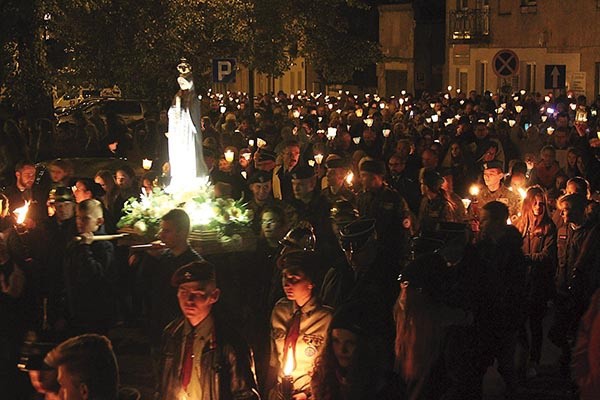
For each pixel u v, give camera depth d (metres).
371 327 7.38
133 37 32.16
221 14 35.03
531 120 35.41
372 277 8.82
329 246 11.50
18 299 10.20
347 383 7.33
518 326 11.23
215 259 12.38
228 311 8.76
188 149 14.05
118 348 13.73
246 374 8.04
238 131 24.75
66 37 31.73
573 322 12.59
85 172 20.08
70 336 11.19
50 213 12.91
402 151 18.52
